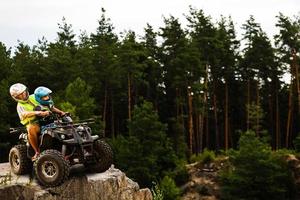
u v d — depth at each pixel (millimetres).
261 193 48719
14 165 9961
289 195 51156
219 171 51969
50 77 63438
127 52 64750
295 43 66188
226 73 73062
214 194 50531
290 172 51469
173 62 63250
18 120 54031
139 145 50938
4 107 51156
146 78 72375
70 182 9328
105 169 9914
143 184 50031
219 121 76562
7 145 49719
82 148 9469
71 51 72062
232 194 49281
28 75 63719
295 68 69438
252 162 48656
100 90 71000
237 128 76250
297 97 71500
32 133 9508
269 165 48344
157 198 14344
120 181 9875
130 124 54438
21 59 64438
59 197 9195
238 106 75312
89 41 79812
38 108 9711
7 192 9031
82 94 53156
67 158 9453
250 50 68312
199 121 69062
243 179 47938
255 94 73125
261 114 62438
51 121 9859
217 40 68562
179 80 62906
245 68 71062
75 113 47750
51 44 66750
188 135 73438
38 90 9984
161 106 73312
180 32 66000
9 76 58938
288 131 67438
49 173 9133
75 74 63312
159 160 54094
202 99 67875
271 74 70938
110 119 73875
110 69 67438
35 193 9062
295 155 53219
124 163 50469
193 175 52438
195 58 63031
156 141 53250
